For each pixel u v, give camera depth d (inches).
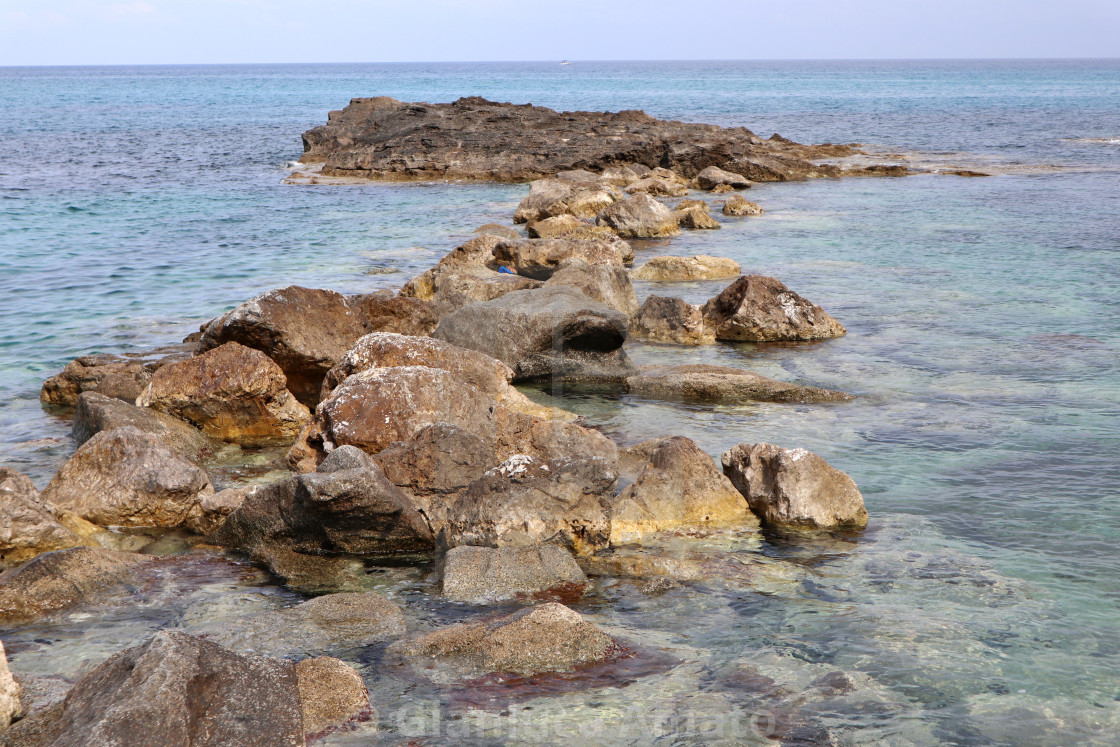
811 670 216.2
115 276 781.9
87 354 536.7
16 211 1173.1
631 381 446.3
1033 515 314.0
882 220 1121.4
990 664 219.5
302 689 196.4
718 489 317.7
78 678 211.5
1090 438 391.9
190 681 180.5
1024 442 388.2
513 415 327.6
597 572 267.0
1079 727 194.4
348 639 228.1
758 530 305.6
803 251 917.2
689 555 280.8
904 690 207.9
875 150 2098.9
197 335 555.8
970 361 523.2
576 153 1684.3
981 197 1320.1
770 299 587.2
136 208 1228.5
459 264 710.5
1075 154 1967.3
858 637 231.9
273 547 287.3
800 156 1911.9
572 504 267.9
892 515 316.2
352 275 782.5
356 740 185.5
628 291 618.5
